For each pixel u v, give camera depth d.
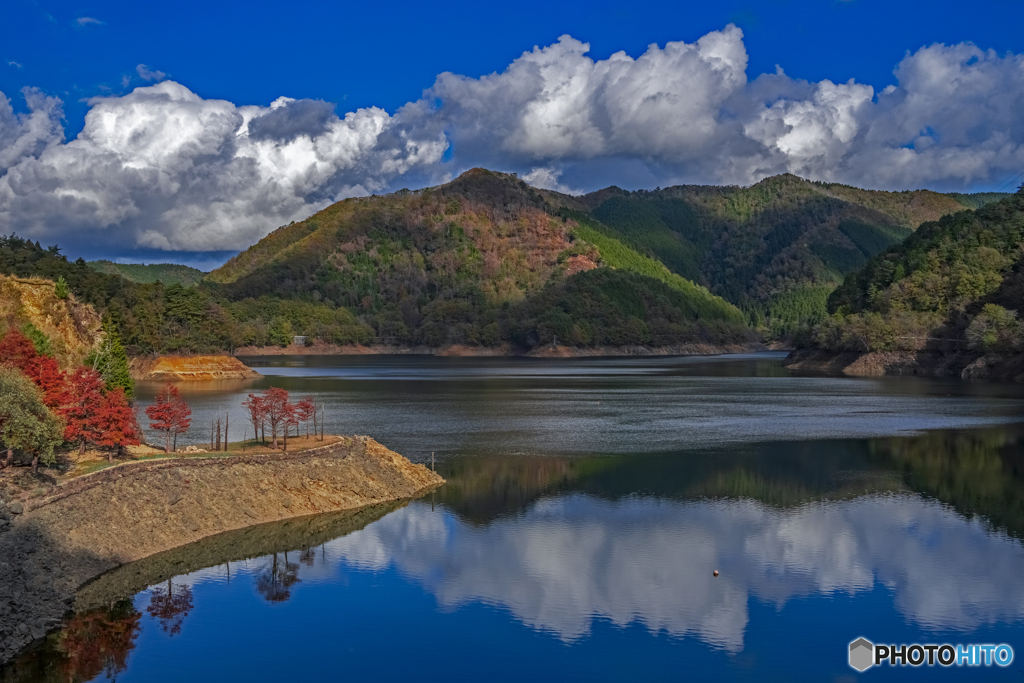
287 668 44.31
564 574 58.00
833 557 61.53
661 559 61.16
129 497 62.28
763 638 48.31
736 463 94.50
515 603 53.03
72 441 73.12
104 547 56.88
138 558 58.06
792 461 95.50
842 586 55.97
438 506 75.44
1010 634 49.00
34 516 54.38
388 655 45.94
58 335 118.19
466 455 99.12
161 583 55.09
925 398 167.12
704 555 62.00
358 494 76.44
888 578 57.38
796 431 119.00
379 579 56.78
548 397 172.38
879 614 51.66
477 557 61.47
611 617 51.00
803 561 60.66
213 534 64.38
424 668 44.59
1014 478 86.44
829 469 91.06
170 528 62.41
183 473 68.06
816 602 53.28
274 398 85.25
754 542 64.94
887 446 105.81
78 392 74.50
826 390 189.38
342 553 61.84
